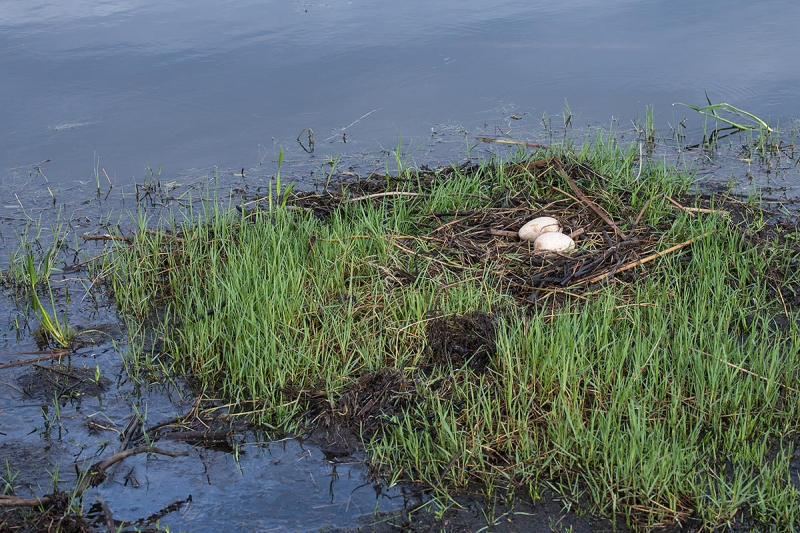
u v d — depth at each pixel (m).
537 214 7.85
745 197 8.74
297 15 15.66
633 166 9.45
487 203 8.24
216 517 4.69
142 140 10.72
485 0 16.41
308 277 7.02
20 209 9.05
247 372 5.85
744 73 12.30
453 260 7.17
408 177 8.82
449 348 6.04
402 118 11.22
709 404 5.28
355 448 5.22
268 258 7.16
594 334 6.06
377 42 13.92
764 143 10.27
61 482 4.99
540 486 4.80
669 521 4.48
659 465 4.72
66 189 9.52
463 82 12.32
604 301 6.41
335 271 6.92
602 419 4.99
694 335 5.91
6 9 16.28
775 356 5.48
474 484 4.86
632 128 10.77
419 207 8.29
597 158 9.30
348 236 7.37
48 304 7.20
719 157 9.94
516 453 4.90
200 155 10.35
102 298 7.30
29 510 4.68
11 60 13.14
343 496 4.83
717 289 6.55
